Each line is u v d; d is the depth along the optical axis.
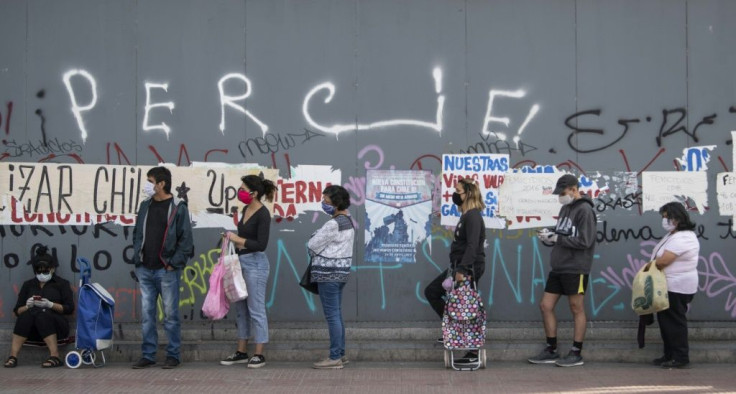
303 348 7.78
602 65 8.22
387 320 8.22
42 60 8.26
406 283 8.22
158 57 8.27
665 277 7.27
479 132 8.23
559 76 8.23
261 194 7.54
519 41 8.24
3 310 8.19
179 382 6.91
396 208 8.23
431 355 7.75
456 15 8.27
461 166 8.22
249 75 8.27
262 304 7.54
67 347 7.86
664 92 8.20
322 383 6.87
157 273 7.43
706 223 8.18
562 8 8.23
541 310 7.66
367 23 8.26
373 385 6.80
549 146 8.22
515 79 8.23
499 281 8.20
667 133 8.19
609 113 8.21
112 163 8.27
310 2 8.27
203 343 7.94
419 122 8.23
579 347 7.50
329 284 7.37
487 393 6.53
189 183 8.24
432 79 8.26
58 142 8.26
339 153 8.25
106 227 8.24
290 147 8.26
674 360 7.36
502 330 8.04
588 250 7.46
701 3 8.20
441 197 8.21
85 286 7.46
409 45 8.27
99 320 7.47
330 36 8.27
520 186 8.22
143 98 8.27
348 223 7.46
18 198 8.23
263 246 7.43
